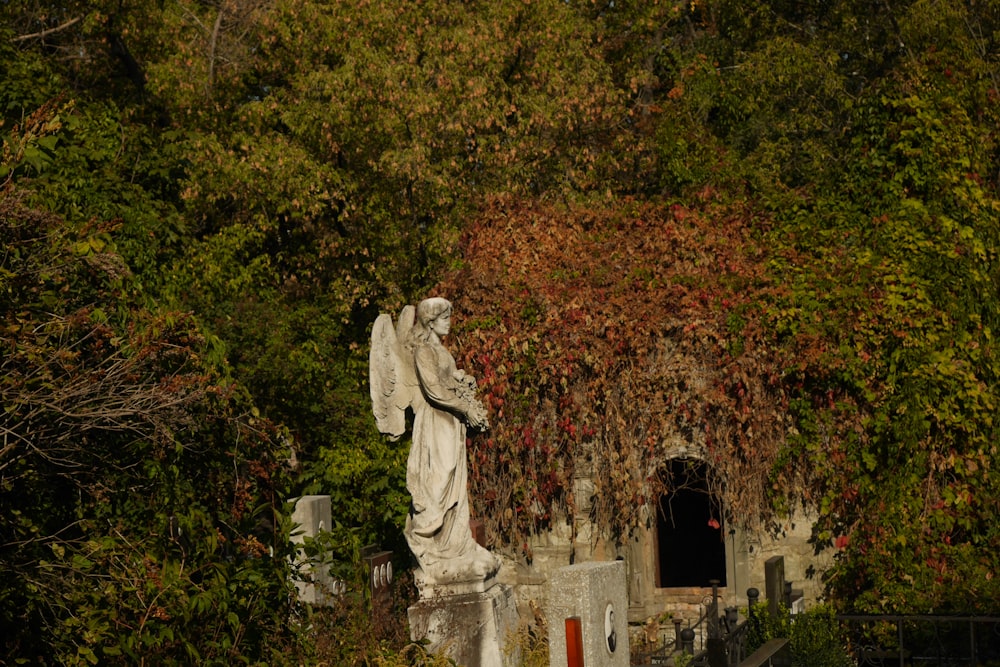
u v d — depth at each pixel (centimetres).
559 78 3112
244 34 3478
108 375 1266
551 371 2344
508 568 2405
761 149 3412
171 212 2442
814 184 2686
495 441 2384
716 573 3309
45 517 1343
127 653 1238
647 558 2359
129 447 1366
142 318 1422
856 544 2269
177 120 3225
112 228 1419
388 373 1850
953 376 2262
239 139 3059
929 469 2273
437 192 3041
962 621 2086
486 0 3259
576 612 1112
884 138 2458
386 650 1653
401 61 3038
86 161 2164
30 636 1249
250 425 1511
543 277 2412
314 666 1541
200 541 1422
